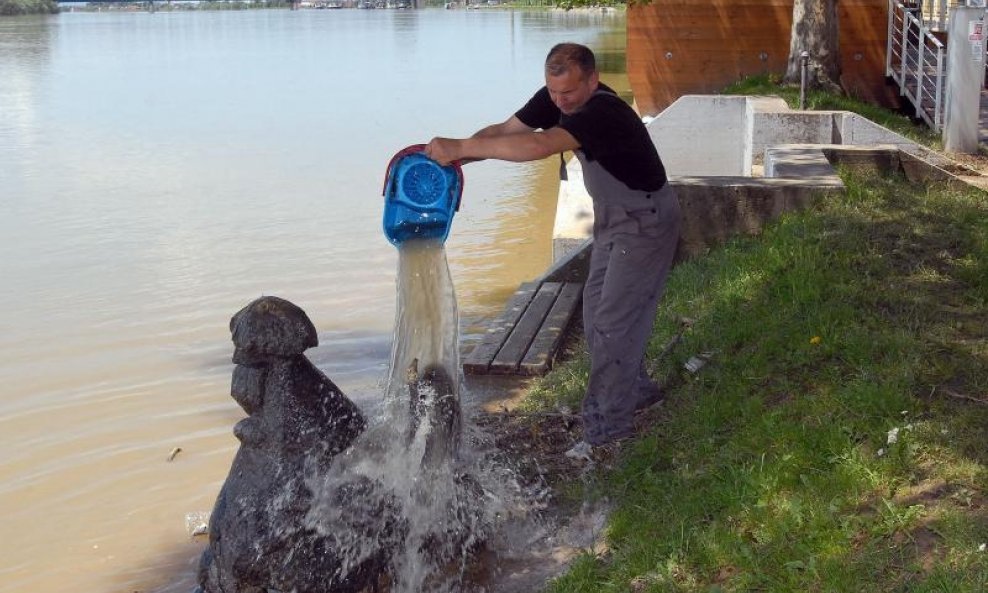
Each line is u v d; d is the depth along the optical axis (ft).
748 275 24.70
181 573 19.54
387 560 16.65
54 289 37.81
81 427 25.86
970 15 43.88
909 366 18.45
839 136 44.24
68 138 77.05
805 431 17.13
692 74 63.16
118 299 36.45
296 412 16.07
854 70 60.80
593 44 164.96
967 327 20.22
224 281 38.60
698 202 28.76
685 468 17.81
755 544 15.15
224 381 28.73
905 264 23.84
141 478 23.25
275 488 15.93
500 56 152.87
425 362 18.26
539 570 16.94
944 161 41.34
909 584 13.34
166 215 50.19
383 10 504.84
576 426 21.21
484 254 42.57
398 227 18.11
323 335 32.19
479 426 21.44
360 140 73.82
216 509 16.33
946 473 15.39
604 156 17.22
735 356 21.07
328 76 125.70
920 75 54.29
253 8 607.37
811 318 21.01
